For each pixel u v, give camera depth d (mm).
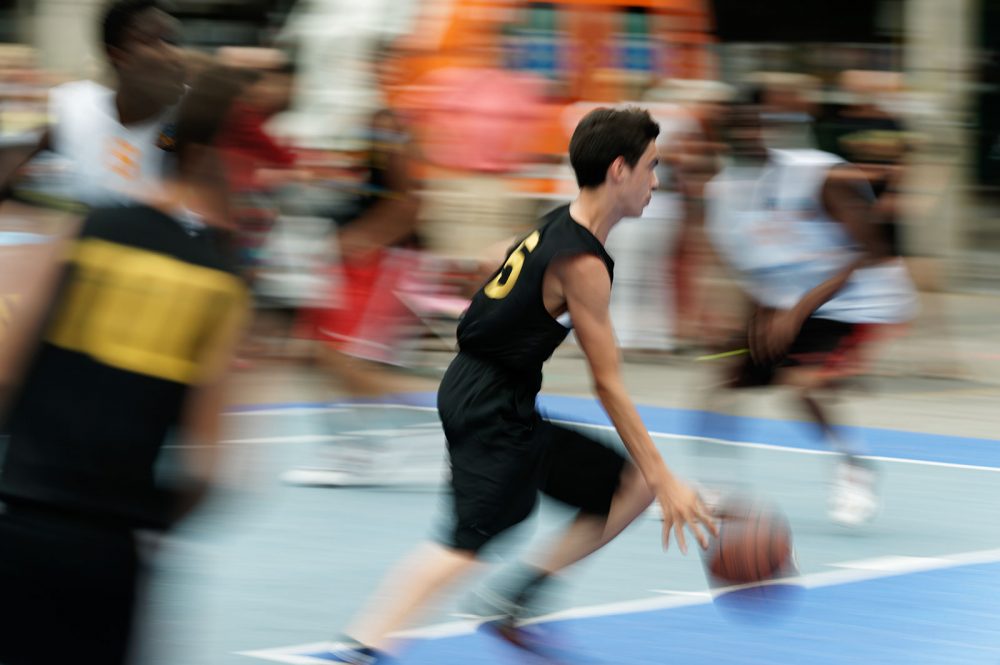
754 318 8508
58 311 3750
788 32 23766
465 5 13969
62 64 18000
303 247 12094
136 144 5637
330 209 10273
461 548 5543
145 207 3807
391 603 5512
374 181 9883
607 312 5484
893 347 15750
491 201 14023
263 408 12156
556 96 14266
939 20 18141
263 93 11477
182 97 4258
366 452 9727
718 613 7074
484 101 13867
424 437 11148
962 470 10672
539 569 5891
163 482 3770
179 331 3711
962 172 20312
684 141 14344
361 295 9930
